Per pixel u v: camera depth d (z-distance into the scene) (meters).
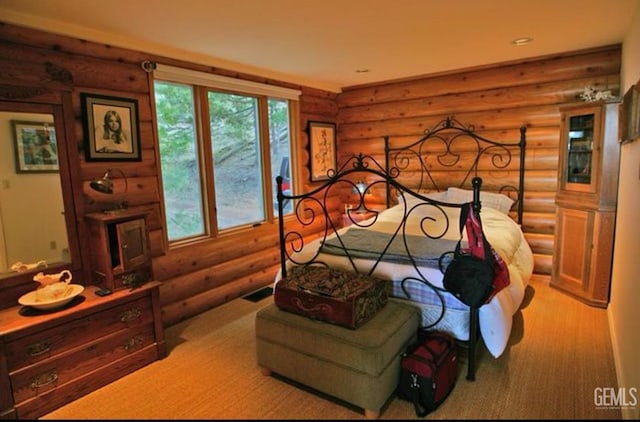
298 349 2.32
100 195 2.83
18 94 2.38
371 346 2.05
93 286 2.68
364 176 5.20
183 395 2.34
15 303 2.40
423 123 4.67
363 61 3.81
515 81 4.02
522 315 3.24
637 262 2.10
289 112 4.61
